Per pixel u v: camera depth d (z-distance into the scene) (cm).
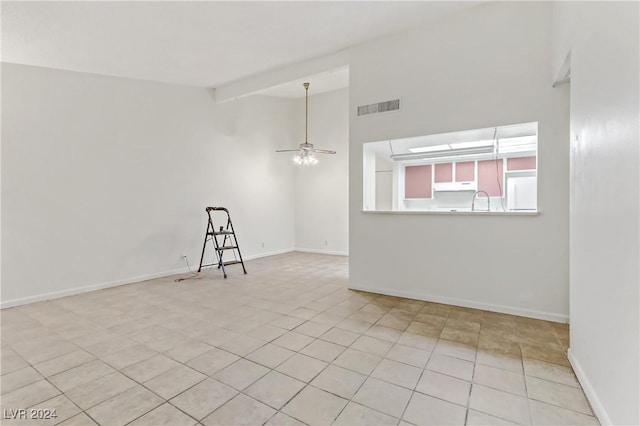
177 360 248
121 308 371
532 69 317
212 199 607
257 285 470
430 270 384
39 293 402
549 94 310
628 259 144
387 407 191
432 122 371
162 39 371
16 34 327
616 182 157
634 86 138
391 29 381
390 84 399
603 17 172
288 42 402
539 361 241
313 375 226
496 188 613
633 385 138
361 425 176
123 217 482
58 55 381
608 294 166
